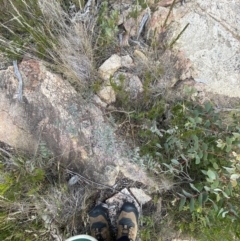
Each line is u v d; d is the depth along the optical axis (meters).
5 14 1.00
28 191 0.96
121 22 1.04
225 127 1.00
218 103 1.07
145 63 0.99
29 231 0.99
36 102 0.98
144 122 1.00
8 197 0.93
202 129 0.92
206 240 1.03
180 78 1.06
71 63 0.96
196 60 1.04
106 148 0.99
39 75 0.98
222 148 0.89
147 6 1.01
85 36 0.96
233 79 1.06
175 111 0.99
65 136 0.98
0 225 0.97
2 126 0.98
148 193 1.06
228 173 0.92
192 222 1.01
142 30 1.07
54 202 0.98
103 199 1.07
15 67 0.98
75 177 1.03
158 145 0.96
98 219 1.04
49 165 0.99
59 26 0.98
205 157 0.91
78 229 1.06
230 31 1.06
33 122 0.98
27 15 0.99
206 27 1.04
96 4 1.05
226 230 0.94
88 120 0.99
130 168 1.01
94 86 0.96
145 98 1.00
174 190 1.04
